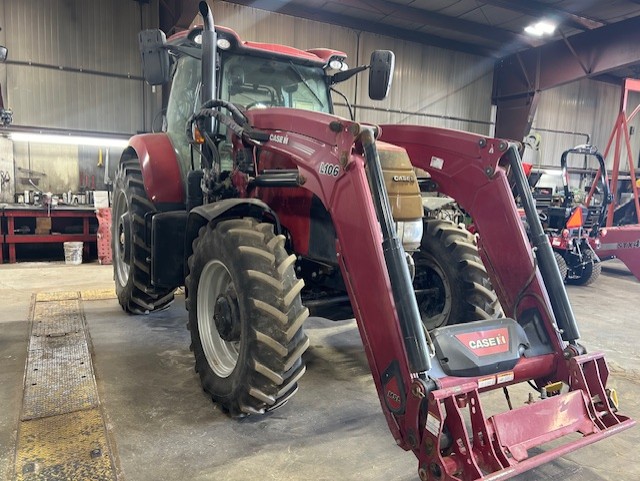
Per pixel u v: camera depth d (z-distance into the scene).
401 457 1.96
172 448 1.96
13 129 6.76
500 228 2.21
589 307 4.82
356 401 2.47
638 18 8.55
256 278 2.05
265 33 8.44
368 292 1.76
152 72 2.70
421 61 10.20
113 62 7.39
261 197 2.68
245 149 2.56
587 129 13.00
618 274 6.97
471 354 1.77
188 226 2.56
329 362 3.03
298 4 8.50
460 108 10.91
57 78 7.06
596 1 8.54
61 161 7.17
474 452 1.57
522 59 10.59
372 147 1.74
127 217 3.52
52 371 2.65
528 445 1.61
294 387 2.15
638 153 14.18
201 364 2.43
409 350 1.62
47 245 7.20
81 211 6.68
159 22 7.59
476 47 10.72
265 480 1.78
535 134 11.10
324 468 1.87
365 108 9.72
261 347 2.03
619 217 9.06
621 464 1.98
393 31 9.63
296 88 3.17
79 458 1.84
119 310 3.97
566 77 9.84
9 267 6.13
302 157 2.09
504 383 1.82
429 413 1.54
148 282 3.48
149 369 2.76
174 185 3.23
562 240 5.58
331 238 2.32
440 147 2.43
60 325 3.47
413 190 2.14
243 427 2.15
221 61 2.87
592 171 12.98
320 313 2.53
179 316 3.85
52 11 6.91
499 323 1.92
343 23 9.05
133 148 3.53
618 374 2.97
